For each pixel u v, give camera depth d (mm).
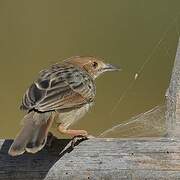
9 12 16109
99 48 15367
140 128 9836
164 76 14562
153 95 14289
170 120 7578
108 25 15734
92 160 6727
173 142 6719
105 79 14359
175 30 15344
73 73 7773
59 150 6844
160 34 15359
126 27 15641
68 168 6719
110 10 15930
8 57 15461
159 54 14961
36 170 6742
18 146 6449
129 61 14945
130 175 6648
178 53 7812
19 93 14773
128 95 14258
